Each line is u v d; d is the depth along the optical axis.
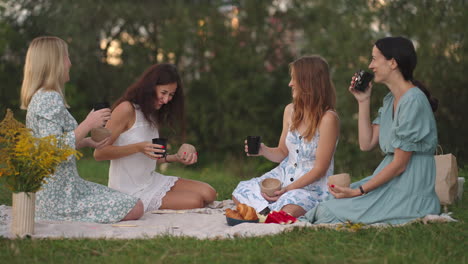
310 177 4.74
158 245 3.51
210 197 5.31
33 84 4.33
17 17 13.99
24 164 3.70
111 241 3.64
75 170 4.53
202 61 14.55
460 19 11.07
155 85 4.98
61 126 4.31
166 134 13.12
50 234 3.82
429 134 4.12
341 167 11.55
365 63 11.67
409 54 4.18
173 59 14.42
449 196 4.98
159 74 4.98
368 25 11.92
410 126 4.03
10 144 3.73
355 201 4.21
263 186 4.83
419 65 11.19
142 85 5.00
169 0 14.47
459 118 11.23
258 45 14.53
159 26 14.56
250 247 3.45
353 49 11.91
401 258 3.18
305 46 13.79
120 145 5.05
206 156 14.28
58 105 4.29
